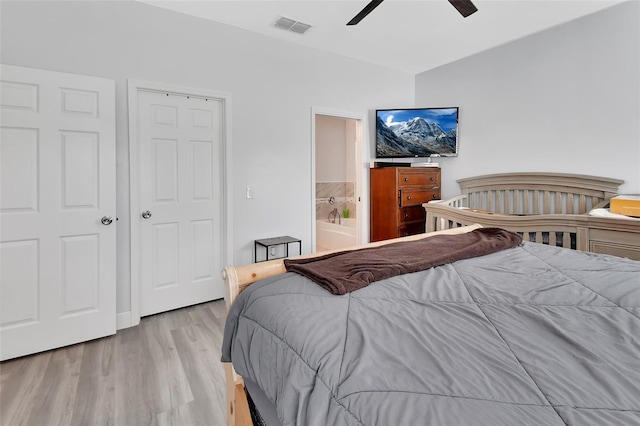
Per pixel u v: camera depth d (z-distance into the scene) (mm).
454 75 4160
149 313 2818
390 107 4422
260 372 961
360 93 4117
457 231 2211
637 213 2354
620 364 713
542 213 3406
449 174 4285
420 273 1349
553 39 3260
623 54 2838
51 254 2248
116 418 1601
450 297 1098
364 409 623
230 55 3090
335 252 1605
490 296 1104
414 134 4184
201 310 2945
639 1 2736
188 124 2941
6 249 2113
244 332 1086
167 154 2852
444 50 3766
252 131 3258
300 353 832
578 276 1301
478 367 709
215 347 2291
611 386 640
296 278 1254
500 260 1555
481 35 3371
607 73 2936
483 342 810
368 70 4168
